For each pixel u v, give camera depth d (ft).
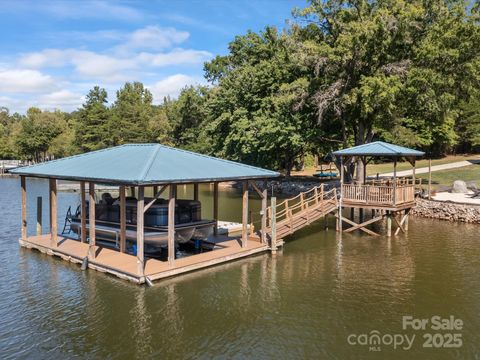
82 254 52.31
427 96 92.02
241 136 123.03
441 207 86.33
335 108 96.43
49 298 41.01
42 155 301.63
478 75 96.37
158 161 49.06
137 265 44.65
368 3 99.81
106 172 47.50
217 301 40.55
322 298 41.83
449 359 30.58
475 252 59.41
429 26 99.30
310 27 111.14
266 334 34.06
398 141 109.70
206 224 55.42
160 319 36.45
